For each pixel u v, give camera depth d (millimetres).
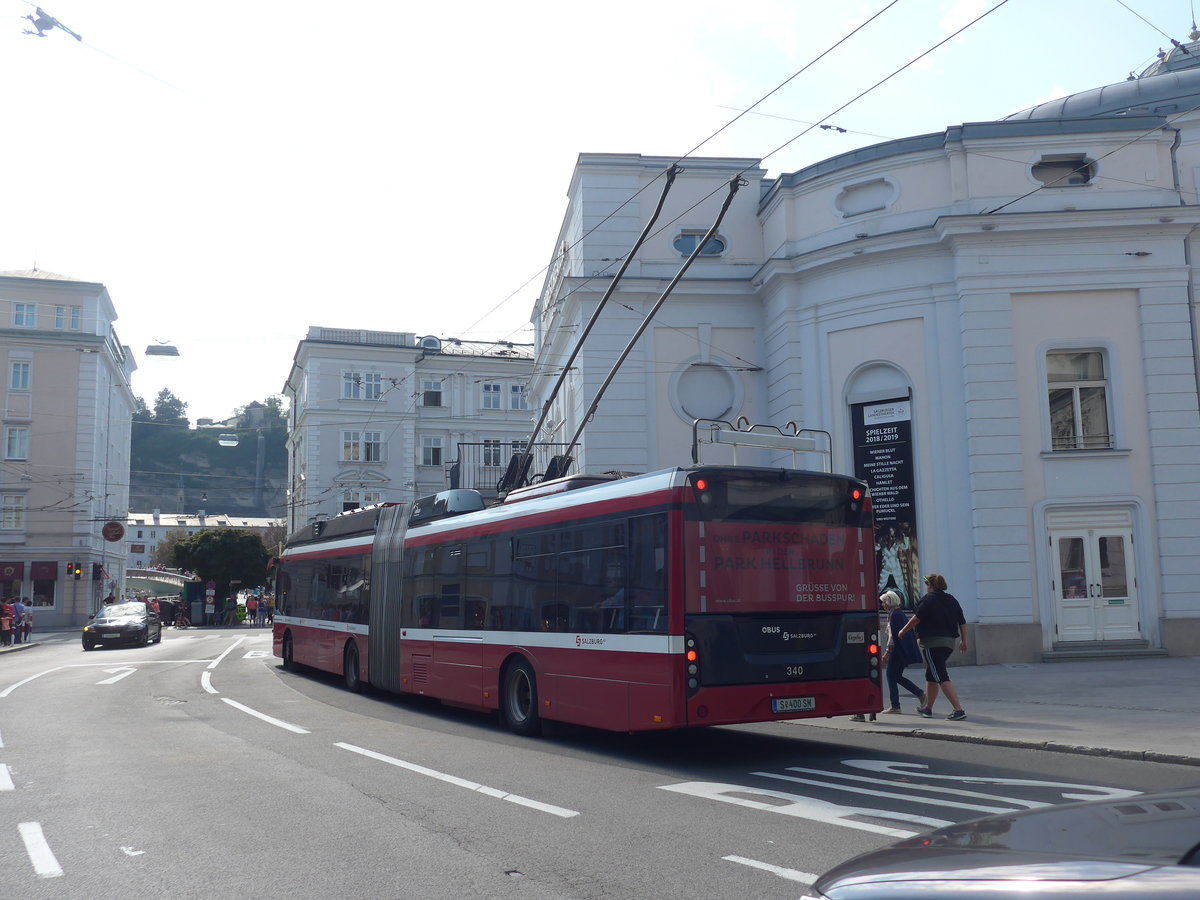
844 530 10484
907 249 20359
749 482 10039
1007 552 19188
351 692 17781
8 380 52031
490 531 13086
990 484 19344
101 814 7465
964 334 19734
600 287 23578
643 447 23188
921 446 20078
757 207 24141
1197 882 1945
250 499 152875
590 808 7438
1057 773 8672
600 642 10469
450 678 13758
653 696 9594
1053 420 19938
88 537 52500
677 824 6820
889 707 14164
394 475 53125
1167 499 19281
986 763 9352
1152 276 19734
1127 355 19703
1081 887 2051
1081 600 19203
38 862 6105
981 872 2262
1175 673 16328
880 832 6465
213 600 58500
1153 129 19953
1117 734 10438
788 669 9891
